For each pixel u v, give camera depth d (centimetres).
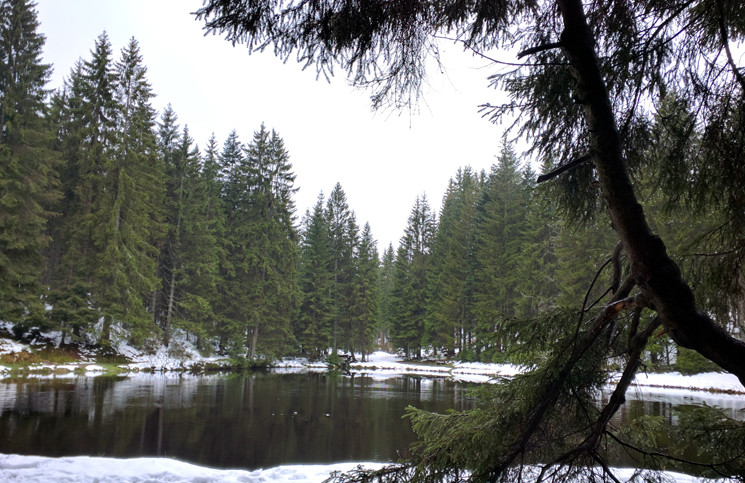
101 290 2278
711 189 240
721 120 225
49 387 1487
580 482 228
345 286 4194
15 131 2056
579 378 233
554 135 273
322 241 4197
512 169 3612
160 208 2933
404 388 1909
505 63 214
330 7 206
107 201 2319
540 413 221
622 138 257
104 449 759
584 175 281
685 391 1784
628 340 232
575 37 199
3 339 2008
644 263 182
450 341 3850
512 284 3341
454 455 216
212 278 3041
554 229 2930
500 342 266
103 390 1482
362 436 959
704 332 172
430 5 238
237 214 3622
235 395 1533
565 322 239
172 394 1477
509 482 222
